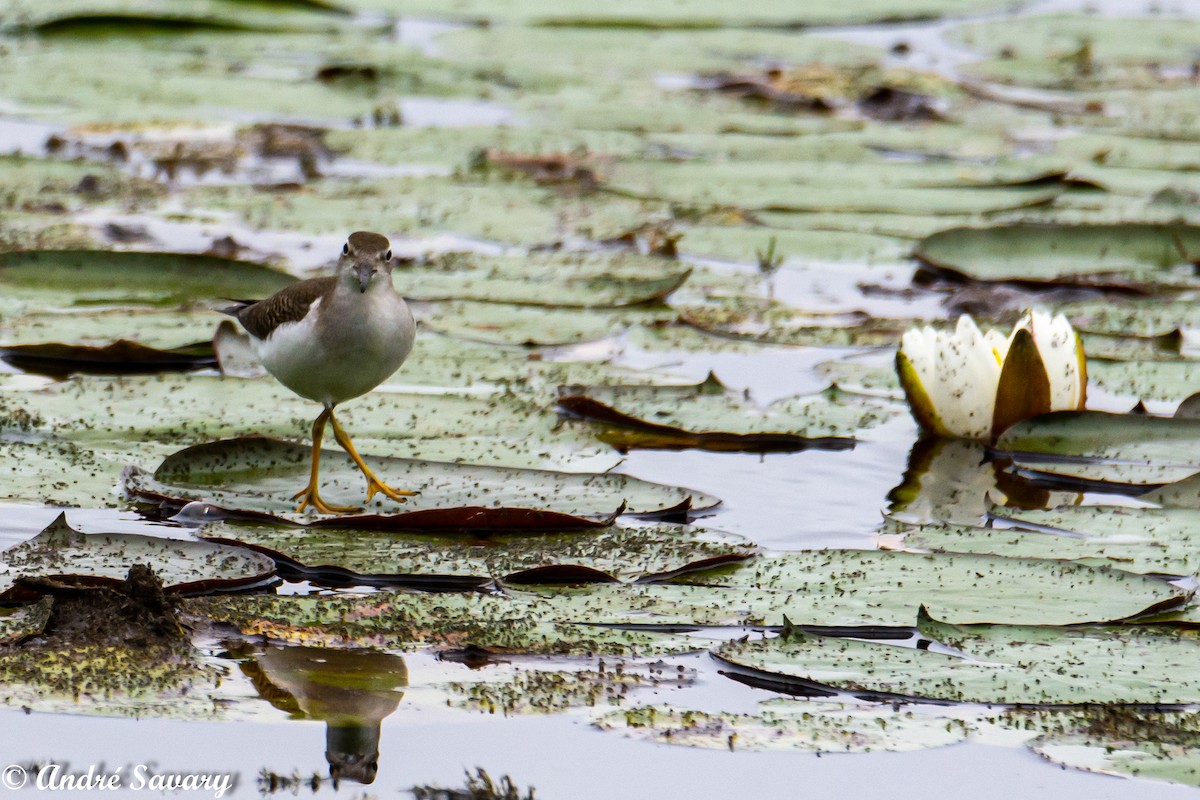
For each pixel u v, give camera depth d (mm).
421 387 12727
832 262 16953
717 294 15758
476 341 13820
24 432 11266
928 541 10039
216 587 8875
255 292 14781
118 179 18625
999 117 23391
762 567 9516
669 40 26812
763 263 16766
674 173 19875
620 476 10867
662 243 17062
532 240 17016
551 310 14617
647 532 10070
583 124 22062
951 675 8141
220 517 9984
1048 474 11305
